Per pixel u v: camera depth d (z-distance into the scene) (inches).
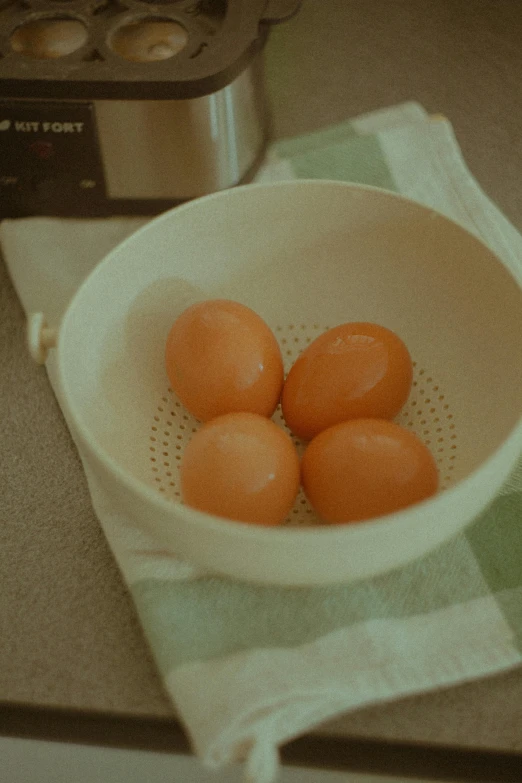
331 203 21.7
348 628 19.7
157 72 23.5
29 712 19.6
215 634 19.7
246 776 18.2
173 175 25.2
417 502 19.3
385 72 29.4
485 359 21.1
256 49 24.5
